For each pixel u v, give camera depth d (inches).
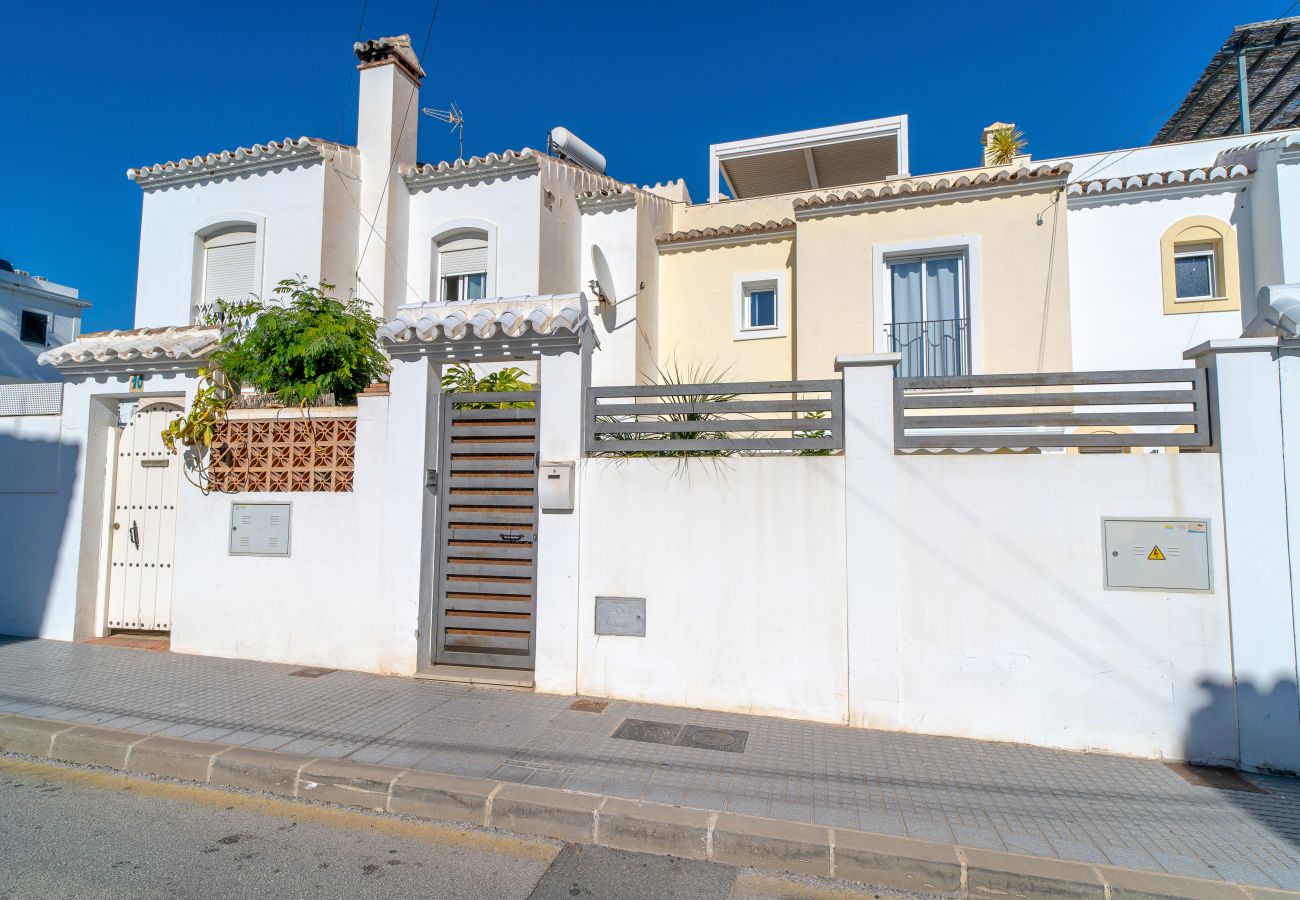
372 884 138.0
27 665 258.1
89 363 296.8
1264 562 190.2
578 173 466.3
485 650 252.4
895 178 471.8
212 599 272.5
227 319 387.9
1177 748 192.7
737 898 138.4
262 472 271.7
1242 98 458.6
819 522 217.3
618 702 227.5
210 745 189.0
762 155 597.0
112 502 306.0
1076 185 386.3
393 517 253.4
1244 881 137.3
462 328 242.4
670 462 229.0
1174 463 197.5
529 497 251.0
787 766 183.9
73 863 142.0
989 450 214.4
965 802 167.0
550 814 159.9
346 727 203.0
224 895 132.1
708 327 459.8
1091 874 138.3
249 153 430.0
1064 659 200.2
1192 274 385.7
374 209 438.0
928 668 208.2
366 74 449.4
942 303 382.9
